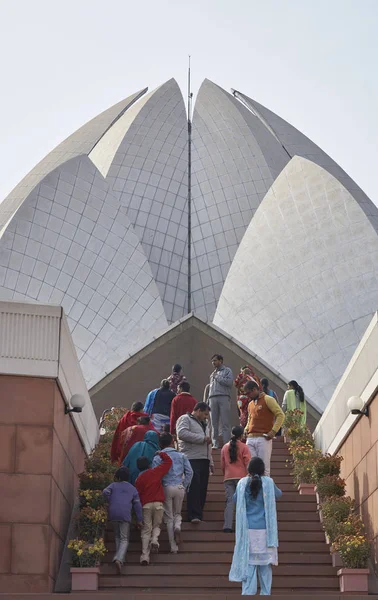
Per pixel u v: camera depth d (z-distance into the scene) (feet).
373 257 98.48
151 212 117.08
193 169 121.90
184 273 113.29
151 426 50.34
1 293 97.55
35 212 100.83
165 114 127.65
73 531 47.96
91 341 97.25
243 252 102.73
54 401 43.65
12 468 42.47
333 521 45.85
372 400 45.52
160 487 44.70
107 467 51.11
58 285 99.04
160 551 46.16
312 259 99.50
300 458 55.16
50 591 41.55
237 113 129.80
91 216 102.22
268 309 98.58
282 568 44.39
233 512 48.47
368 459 46.26
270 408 48.57
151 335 98.17
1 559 41.39
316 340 95.81
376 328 44.19
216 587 42.83
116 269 100.73
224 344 90.63
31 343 43.86
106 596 37.01
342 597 37.24
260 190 121.49
